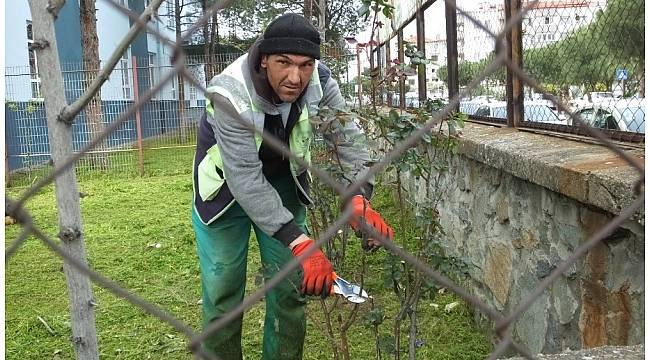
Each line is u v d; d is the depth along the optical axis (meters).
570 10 3.04
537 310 2.88
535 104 3.51
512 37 3.65
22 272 5.16
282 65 2.09
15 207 0.92
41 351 3.59
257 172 2.19
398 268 2.39
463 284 3.96
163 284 4.70
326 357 3.30
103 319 4.01
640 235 2.04
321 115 2.17
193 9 14.13
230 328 2.64
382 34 9.04
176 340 3.63
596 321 2.35
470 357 3.27
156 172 11.42
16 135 11.89
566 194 2.31
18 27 12.30
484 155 3.31
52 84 1.28
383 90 2.68
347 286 2.12
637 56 2.50
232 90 2.16
